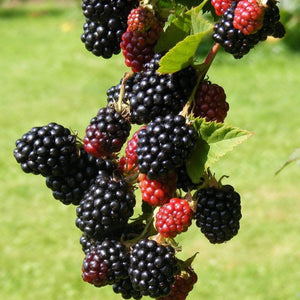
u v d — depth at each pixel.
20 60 3.02
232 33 0.35
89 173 0.36
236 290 1.16
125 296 0.37
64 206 1.54
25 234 1.41
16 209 1.53
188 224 0.35
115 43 0.37
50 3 4.91
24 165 0.36
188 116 0.35
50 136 0.36
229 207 0.36
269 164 1.71
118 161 0.37
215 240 0.36
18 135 2.03
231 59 2.80
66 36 3.52
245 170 1.68
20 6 4.89
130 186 0.36
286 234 1.33
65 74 2.73
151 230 0.36
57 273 1.25
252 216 1.42
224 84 2.49
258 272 1.20
